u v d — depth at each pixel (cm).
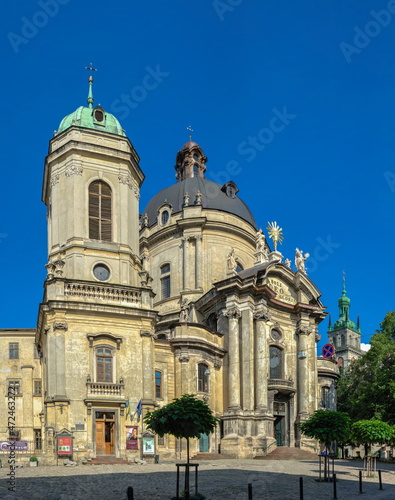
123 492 2350
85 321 4256
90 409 4072
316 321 5884
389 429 3238
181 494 2239
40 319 4494
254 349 5156
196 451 4706
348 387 6438
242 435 4825
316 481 2922
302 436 5222
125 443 4131
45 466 3762
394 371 5166
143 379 4331
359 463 4547
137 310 4406
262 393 4981
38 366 5538
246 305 5150
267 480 2889
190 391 4775
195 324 5025
